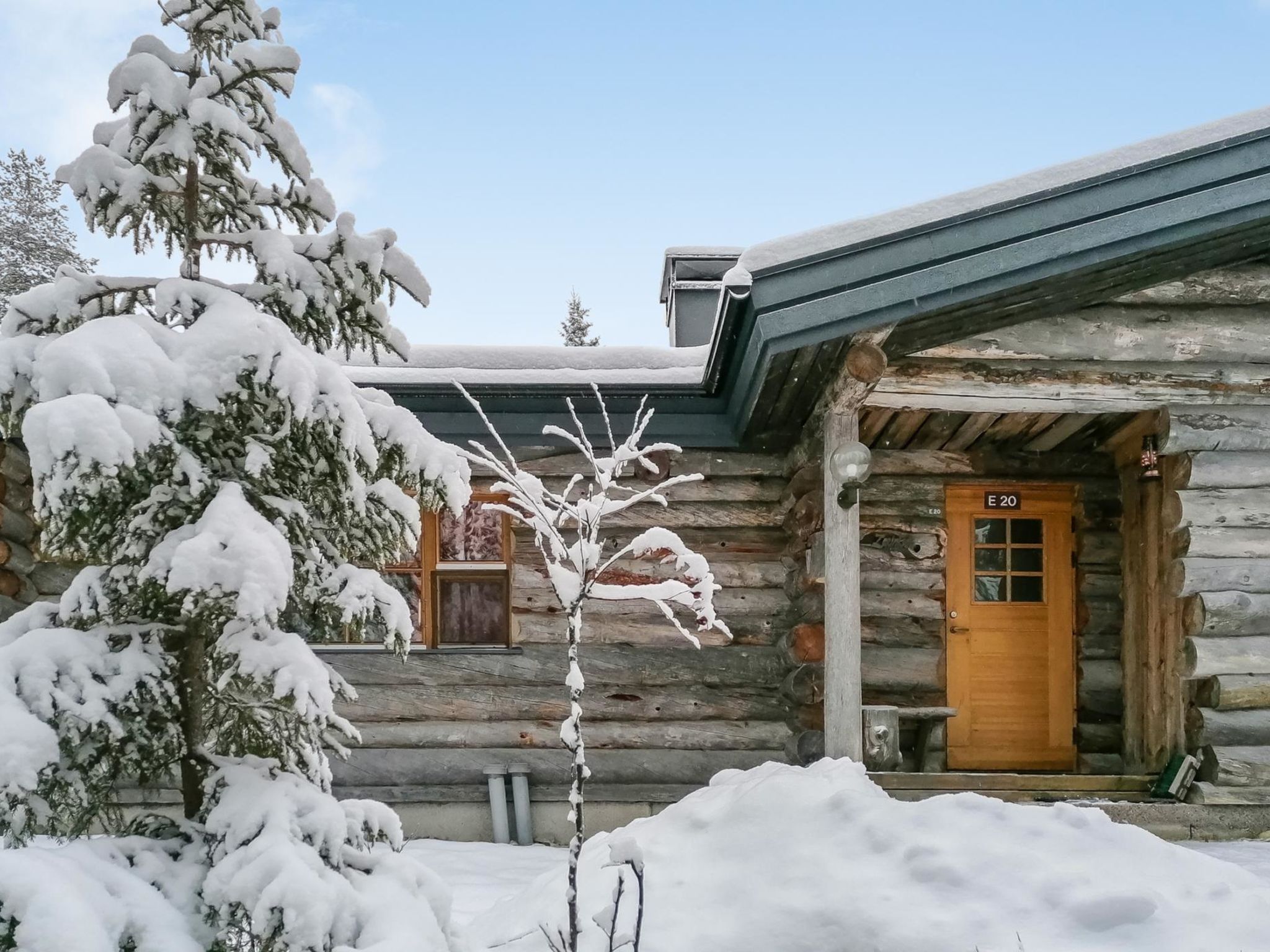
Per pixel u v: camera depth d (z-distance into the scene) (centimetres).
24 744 251
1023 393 627
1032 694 805
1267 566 660
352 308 352
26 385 290
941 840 387
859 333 568
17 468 729
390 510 337
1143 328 632
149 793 700
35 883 233
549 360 739
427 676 751
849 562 610
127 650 290
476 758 745
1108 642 802
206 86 341
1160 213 562
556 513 374
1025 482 808
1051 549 818
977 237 557
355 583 320
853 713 601
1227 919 346
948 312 601
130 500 308
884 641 785
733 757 748
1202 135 570
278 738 327
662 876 404
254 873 262
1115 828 402
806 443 706
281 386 294
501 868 629
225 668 300
